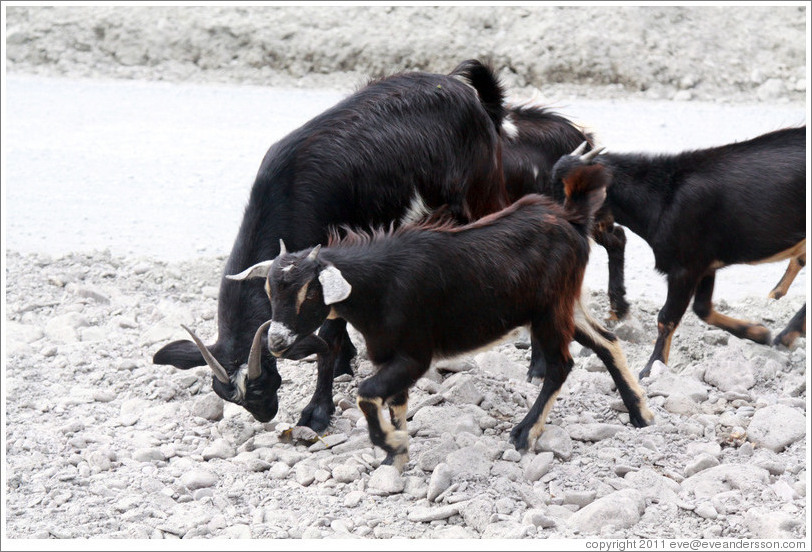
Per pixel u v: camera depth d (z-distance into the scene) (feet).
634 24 73.72
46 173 54.44
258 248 25.94
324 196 26.30
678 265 30.40
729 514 22.98
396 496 24.14
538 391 28.89
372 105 27.17
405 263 23.79
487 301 24.38
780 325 34.30
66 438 27.20
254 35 75.77
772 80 70.23
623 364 26.81
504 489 23.75
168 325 34.42
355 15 76.64
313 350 25.02
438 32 73.51
